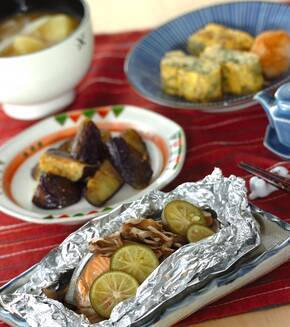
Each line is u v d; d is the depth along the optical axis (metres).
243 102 0.87
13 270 0.77
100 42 1.08
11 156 0.89
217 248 0.67
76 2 0.97
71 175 0.82
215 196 0.72
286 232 0.70
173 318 0.66
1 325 0.70
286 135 0.80
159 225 0.71
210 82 0.90
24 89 0.92
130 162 0.82
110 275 0.66
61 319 0.64
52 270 0.70
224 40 0.96
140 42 0.99
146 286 0.65
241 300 0.69
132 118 0.91
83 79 1.00
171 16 1.12
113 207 0.78
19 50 0.93
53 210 0.82
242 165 0.80
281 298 0.68
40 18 0.98
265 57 0.91
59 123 0.92
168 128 0.88
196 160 0.85
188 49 0.99
